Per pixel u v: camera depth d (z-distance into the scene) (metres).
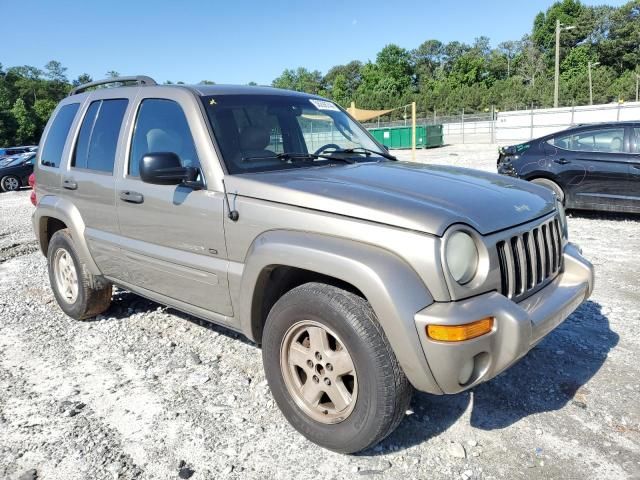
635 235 7.98
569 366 3.90
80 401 3.60
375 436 2.74
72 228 4.61
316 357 2.94
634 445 3.00
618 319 4.73
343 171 3.45
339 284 2.92
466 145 39.22
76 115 4.79
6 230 10.62
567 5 100.06
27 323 5.10
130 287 4.29
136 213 3.90
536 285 3.09
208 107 3.63
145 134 3.94
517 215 2.98
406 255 2.57
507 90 84.56
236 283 3.25
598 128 8.98
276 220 3.01
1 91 92.25
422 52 124.56
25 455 3.05
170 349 4.37
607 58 95.75
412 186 3.08
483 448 3.01
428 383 2.57
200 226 3.42
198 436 3.18
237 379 3.85
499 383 3.69
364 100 95.12
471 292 2.61
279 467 2.89
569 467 2.83
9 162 19.64
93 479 2.84
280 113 3.97
